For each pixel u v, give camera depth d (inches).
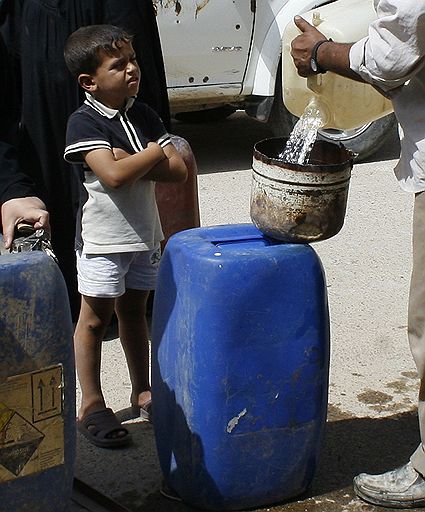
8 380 100.7
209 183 282.0
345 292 206.1
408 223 247.3
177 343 124.1
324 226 121.8
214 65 279.9
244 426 123.4
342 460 143.2
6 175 121.3
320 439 130.0
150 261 147.3
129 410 156.6
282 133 293.4
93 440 145.6
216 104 289.1
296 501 132.2
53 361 103.4
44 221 114.7
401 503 131.5
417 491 131.3
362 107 141.4
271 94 285.1
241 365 121.0
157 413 130.0
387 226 244.8
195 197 169.0
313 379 125.3
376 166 294.4
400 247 231.5
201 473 125.3
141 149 140.9
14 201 117.9
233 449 124.0
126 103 142.0
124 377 168.1
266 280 119.5
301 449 127.7
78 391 161.8
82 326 146.3
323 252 227.5
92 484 136.3
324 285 124.7
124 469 140.1
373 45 114.4
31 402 102.9
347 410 157.9
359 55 117.0
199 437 123.7
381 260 223.3
